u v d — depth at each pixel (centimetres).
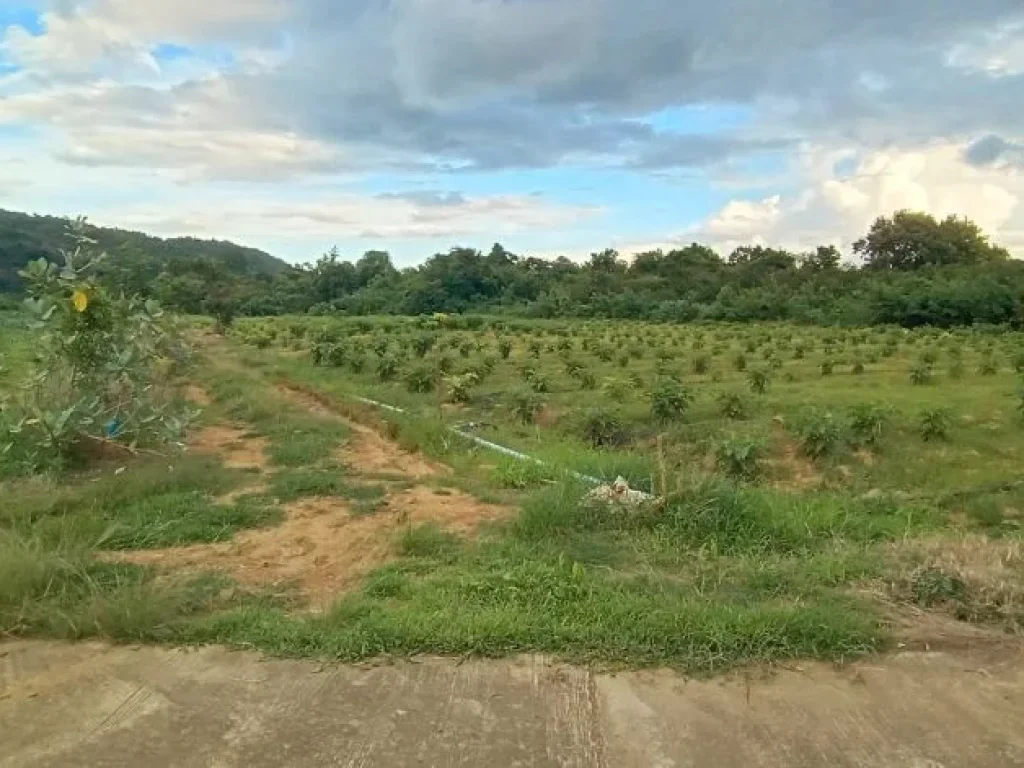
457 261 5934
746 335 3338
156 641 353
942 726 286
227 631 357
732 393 1523
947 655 338
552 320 4788
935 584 390
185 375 1370
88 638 356
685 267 6303
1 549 415
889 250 6259
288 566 488
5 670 328
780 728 285
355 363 2055
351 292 6291
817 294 4875
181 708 296
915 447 1194
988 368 2058
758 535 514
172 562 487
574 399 1636
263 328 3584
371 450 941
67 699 304
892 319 4050
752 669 326
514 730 281
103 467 778
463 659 333
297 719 288
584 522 526
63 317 803
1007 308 3912
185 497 640
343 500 658
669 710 296
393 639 343
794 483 1062
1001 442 1229
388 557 493
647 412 1448
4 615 363
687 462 1074
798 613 359
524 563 441
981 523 834
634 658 332
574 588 398
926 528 648
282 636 350
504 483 731
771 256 6353
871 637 346
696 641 340
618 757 267
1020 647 345
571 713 293
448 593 402
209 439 987
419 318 4491
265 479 743
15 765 261
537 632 349
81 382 802
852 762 265
